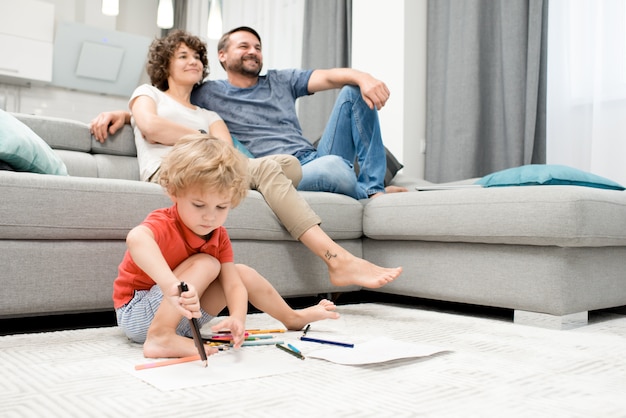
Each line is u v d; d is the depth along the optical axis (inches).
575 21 106.6
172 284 37.9
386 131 134.0
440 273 70.9
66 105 193.3
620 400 31.9
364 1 140.4
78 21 194.4
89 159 80.7
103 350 43.9
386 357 41.1
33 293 51.8
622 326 62.7
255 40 94.7
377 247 79.4
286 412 28.5
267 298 52.8
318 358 41.2
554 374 38.2
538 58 110.3
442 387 34.1
